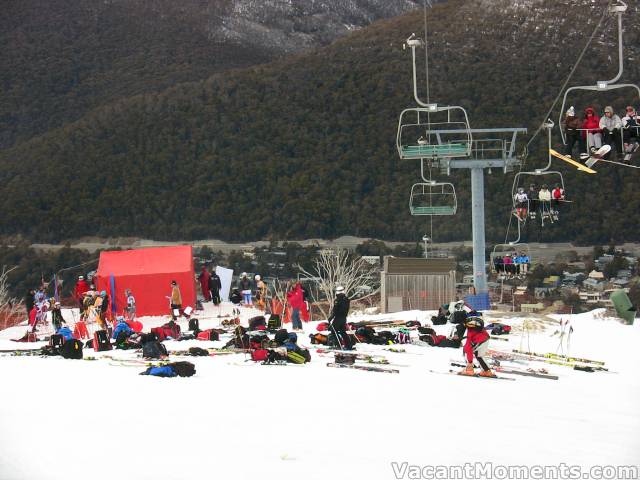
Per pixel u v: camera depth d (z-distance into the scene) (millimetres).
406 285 33469
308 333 22828
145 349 16719
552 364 18078
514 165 33156
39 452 7730
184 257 33469
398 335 20172
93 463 7340
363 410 10594
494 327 23438
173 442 8242
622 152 17641
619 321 24953
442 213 34500
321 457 7906
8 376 13508
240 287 36531
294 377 13617
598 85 18391
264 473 7191
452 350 18844
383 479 7270
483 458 8359
